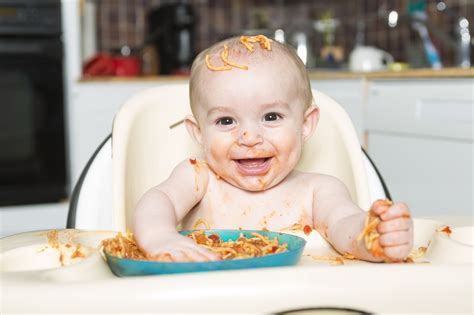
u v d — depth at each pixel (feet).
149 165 3.01
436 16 7.01
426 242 2.19
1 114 7.27
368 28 8.49
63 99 7.49
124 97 7.45
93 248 1.93
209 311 1.35
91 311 1.34
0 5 7.23
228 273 1.40
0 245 1.92
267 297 1.37
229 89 2.27
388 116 5.73
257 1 10.15
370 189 2.99
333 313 1.40
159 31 8.86
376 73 5.84
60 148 7.50
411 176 5.49
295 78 2.36
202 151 3.12
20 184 7.39
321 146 3.11
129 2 9.61
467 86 4.86
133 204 2.83
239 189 2.63
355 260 2.05
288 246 1.95
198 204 2.66
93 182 2.84
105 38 9.52
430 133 5.22
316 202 2.50
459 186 4.94
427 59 6.75
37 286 1.38
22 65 7.31
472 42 6.32
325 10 9.38
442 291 1.44
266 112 2.32
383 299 1.41
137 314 1.34
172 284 1.36
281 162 2.42
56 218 7.43
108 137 2.98
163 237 1.94
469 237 2.11
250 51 2.31
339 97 6.39
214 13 10.01
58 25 7.44
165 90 3.18
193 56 8.89
